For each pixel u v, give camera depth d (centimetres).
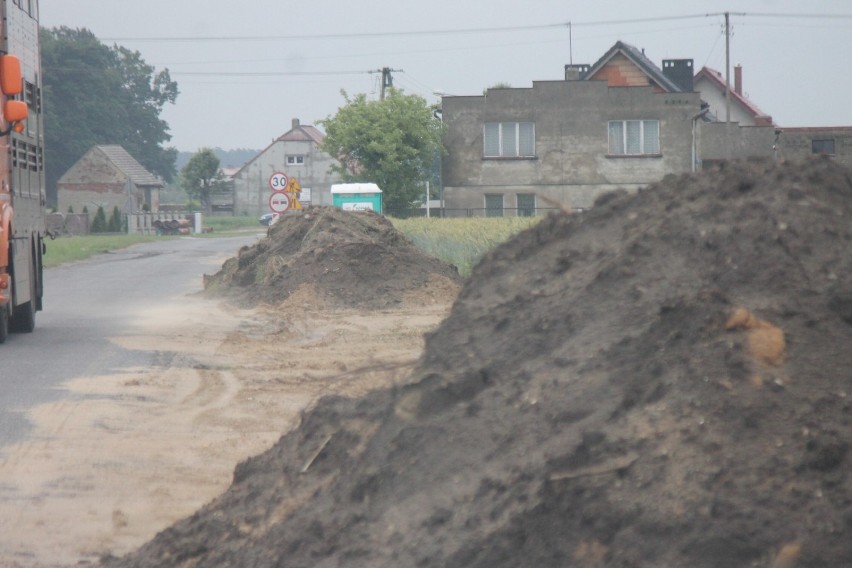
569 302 1866
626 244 1902
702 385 1554
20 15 6072
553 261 2034
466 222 13275
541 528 1493
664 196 1983
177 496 2750
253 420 3622
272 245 8925
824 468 1438
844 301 1628
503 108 19538
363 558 1647
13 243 5622
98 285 9875
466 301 2070
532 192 19575
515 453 1628
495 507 1559
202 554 1997
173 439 3347
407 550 1597
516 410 1711
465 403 1808
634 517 1434
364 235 8462
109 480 2888
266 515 1975
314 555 1741
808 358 1566
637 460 1495
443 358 1927
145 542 2389
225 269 9331
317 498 1894
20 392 4109
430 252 10175
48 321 6719
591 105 19350
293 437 2217
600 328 1764
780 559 1353
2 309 5506
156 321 6656
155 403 3903
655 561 1392
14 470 2978
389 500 1734
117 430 3462
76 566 2230
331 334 5759
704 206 1869
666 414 1542
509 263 2128
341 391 2750
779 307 1627
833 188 1817
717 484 1431
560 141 19438
